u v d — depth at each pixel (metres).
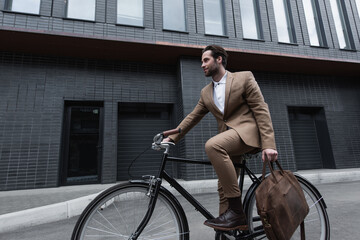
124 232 1.14
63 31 4.80
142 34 5.33
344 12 7.38
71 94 5.06
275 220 0.98
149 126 5.75
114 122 5.19
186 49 5.27
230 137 1.15
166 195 1.22
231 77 1.31
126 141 5.50
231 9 6.20
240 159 1.34
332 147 6.55
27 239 1.95
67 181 4.78
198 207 1.27
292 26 6.74
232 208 1.15
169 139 1.41
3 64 4.74
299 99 6.65
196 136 5.09
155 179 1.22
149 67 5.80
